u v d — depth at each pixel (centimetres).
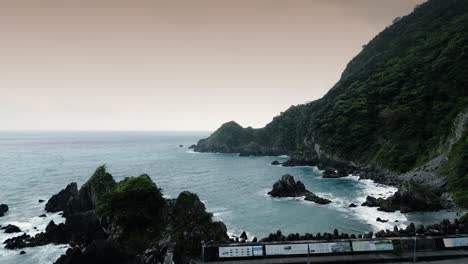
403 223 6103
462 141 8150
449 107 10694
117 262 4547
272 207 7706
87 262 4419
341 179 11250
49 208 7912
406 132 11138
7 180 12062
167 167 15512
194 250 4516
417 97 11906
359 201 8044
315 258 3853
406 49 16225
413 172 9269
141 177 5938
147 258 4491
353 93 15088
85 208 7125
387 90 13412
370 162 11738
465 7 16512
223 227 5138
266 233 5862
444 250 3956
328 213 7044
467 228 4709
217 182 11319
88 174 13625
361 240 4003
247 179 11888
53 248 5459
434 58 13275
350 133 13200
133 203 5441
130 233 5162
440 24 16162
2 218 7281
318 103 19788
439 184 7625
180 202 5275
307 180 11219
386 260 3775
